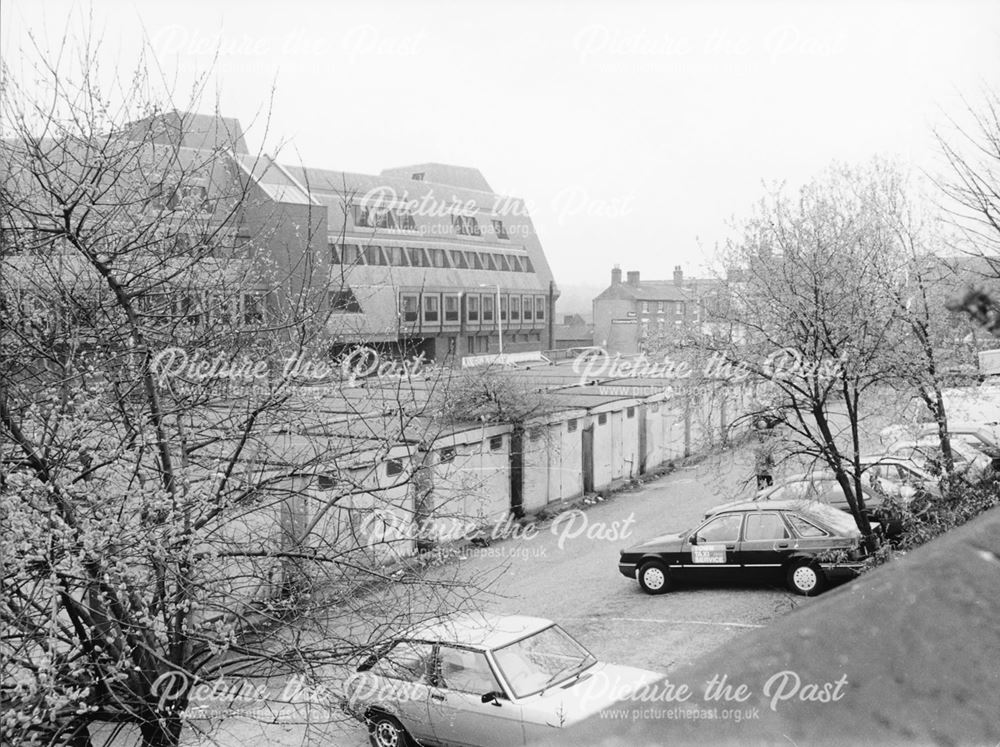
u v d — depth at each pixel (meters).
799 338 15.84
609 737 0.94
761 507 17.31
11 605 6.96
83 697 6.99
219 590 8.08
